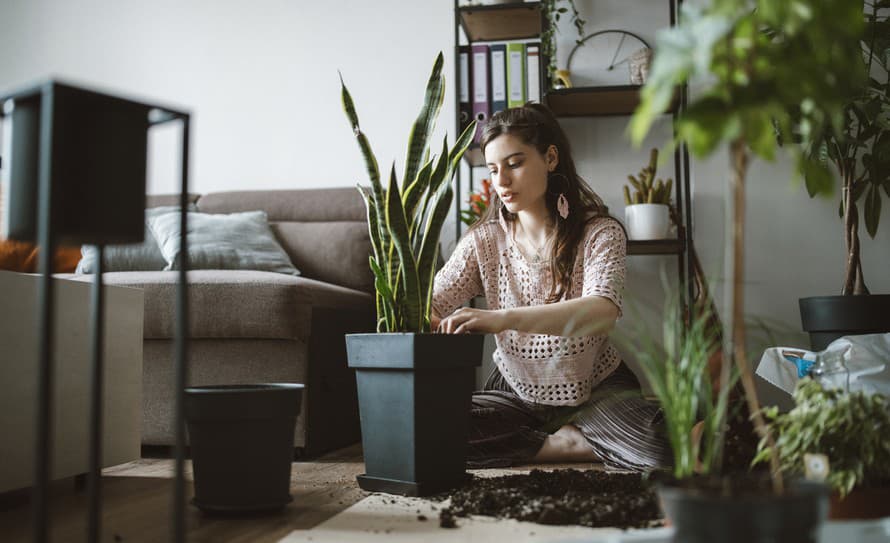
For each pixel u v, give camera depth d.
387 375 1.32
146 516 1.21
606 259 1.59
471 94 2.50
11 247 2.13
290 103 2.92
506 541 0.97
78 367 1.44
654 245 2.25
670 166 2.56
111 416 1.53
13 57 3.16
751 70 0.62
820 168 0.69
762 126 0.62
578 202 1.71
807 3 0.60
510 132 1.61
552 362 1.66
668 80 0.60
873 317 1.92
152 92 3.03
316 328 1.94
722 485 0.69
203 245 2.37
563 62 2.66
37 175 0.76
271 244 2.47
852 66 0.65
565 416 1.71
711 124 0.58
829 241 2.50
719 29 0.57
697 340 0.86
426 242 1.35
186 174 0.81
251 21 2.98
